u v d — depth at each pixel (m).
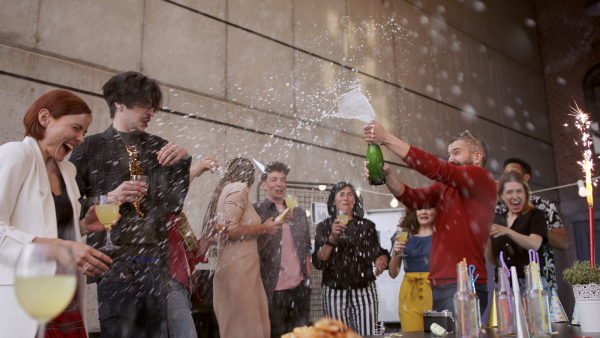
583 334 1.50
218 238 2.15
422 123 6.36
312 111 5.13
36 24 3.45
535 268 1.55
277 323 2.76
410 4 6.68
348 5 5.81
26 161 1.38
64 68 3.53
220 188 2.40
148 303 1.74
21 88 3.31
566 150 9.26
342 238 3.19
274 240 2.71
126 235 1.76
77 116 1.48
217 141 4.29
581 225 8.88
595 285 1.57
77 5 3.68
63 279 0.63
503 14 8.85
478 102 7.54
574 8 9.63
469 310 1.38
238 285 2.08
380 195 5.48
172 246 1.97
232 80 4.55
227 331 2.05
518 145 8.32
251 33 4.81
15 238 1.26
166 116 4.00
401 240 3.08
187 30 4.32
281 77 4.95
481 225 1.99
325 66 5.38
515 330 1.38
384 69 6.04
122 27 3.91
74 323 1.36
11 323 1.23
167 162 1.90
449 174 1.93
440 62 6.96
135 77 1.91
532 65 9.38
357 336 0.72
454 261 1.96
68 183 1.54
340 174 5.20
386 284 4.30
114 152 1.84
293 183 4.71
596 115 9.12
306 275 3.01
